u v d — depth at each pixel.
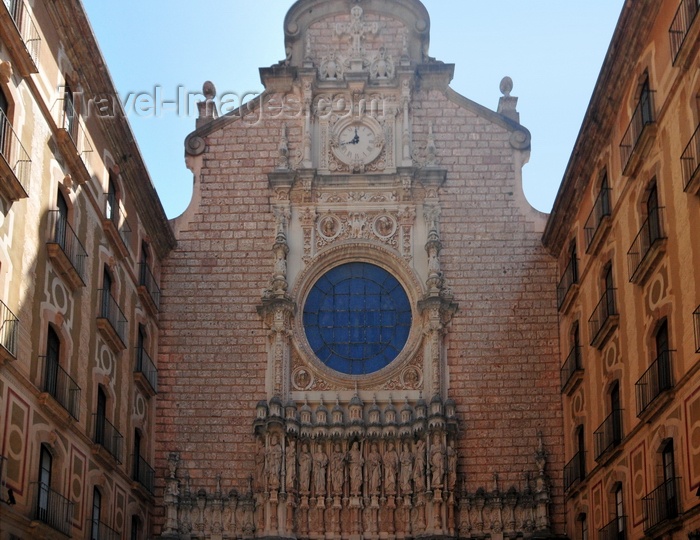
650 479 32.53
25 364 29.94
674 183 30.84
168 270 47.84
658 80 32.41
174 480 44.44
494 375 46.00
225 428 45.59
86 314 36.34
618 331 37.00
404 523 43.88
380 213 48.38
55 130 33.09
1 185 28.12
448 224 48.16
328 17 51.25
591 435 40.62
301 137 49.41
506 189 48.62
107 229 39.06
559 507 44.22
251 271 47.75
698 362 28.39
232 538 43.97
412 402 45.72
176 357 46.59
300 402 45.84
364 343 47.22
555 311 46.84
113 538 38.56
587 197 42.16
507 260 47.66
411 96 49.78
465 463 44.81
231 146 49.47
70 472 33.81
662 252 31.70
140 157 41.75
